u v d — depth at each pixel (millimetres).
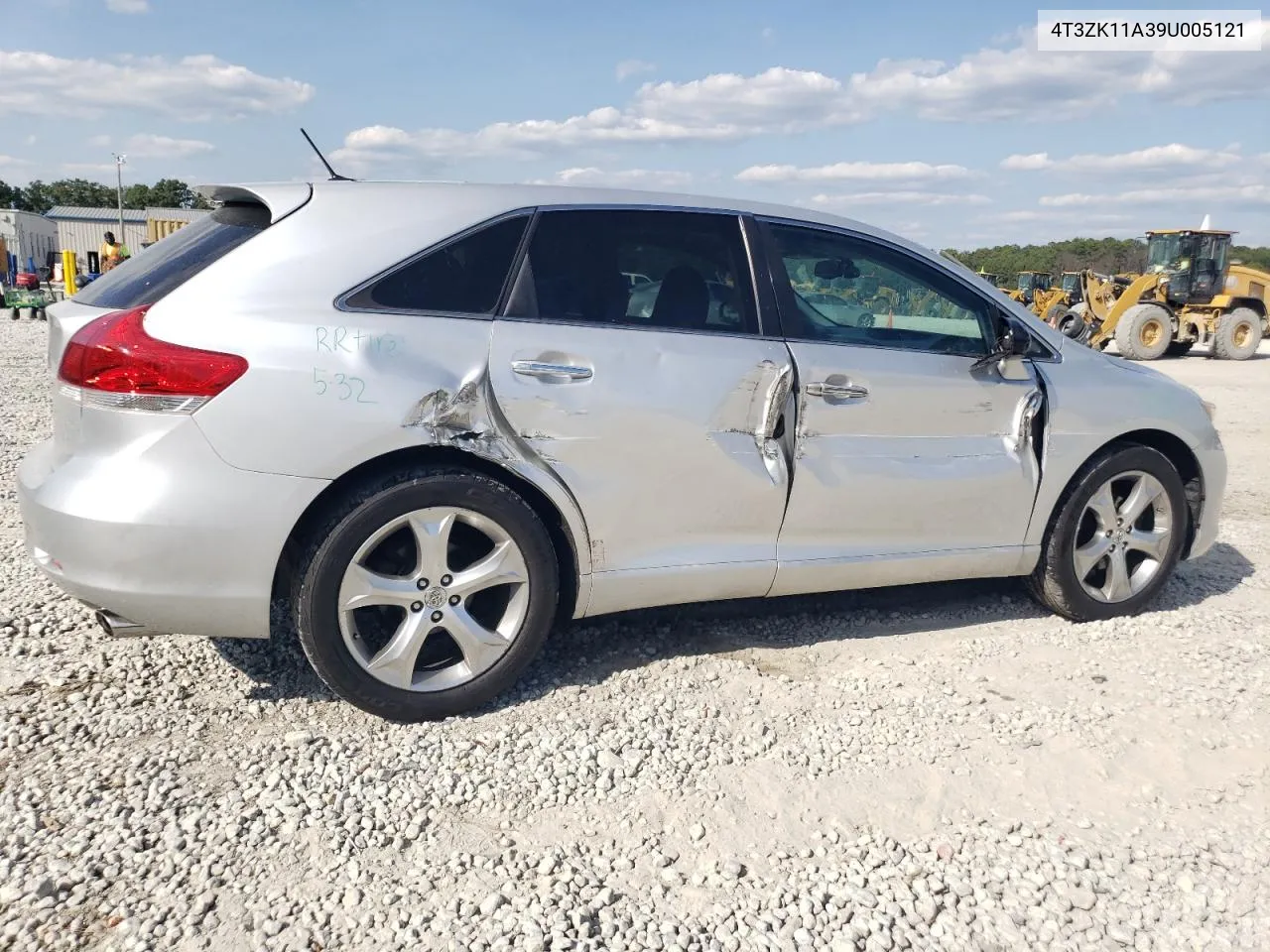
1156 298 21328
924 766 3035
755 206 3701
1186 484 4500
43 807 2592
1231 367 19703
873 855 2594
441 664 3258
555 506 3244
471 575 3148
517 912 2312
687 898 2404
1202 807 2857
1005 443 3955
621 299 3369
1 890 2271
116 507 2783
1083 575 4195
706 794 2844
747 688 3510
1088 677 3658
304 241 3045
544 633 3281
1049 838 2691
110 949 2127
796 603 4375
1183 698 3480
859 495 3689
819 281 3725
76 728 3002
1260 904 2445
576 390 3207
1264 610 4469
